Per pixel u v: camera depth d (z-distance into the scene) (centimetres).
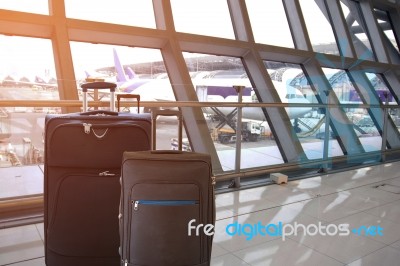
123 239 120
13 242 183
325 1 518
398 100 462
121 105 211
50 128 129
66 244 134
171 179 116
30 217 212
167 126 242
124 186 118
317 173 364
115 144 131
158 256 118
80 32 282
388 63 569
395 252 188
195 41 337
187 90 295
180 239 118
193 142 295
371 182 337
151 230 117
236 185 300
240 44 370
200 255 123
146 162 117
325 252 186
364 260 178
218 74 381
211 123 292
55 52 268
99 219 134
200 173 118
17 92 231
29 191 218
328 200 276
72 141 129
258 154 331
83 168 132
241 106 288
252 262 172
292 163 349
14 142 209
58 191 131
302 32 449
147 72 331
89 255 135
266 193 289
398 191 307
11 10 244
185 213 117
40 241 186
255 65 378
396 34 634
